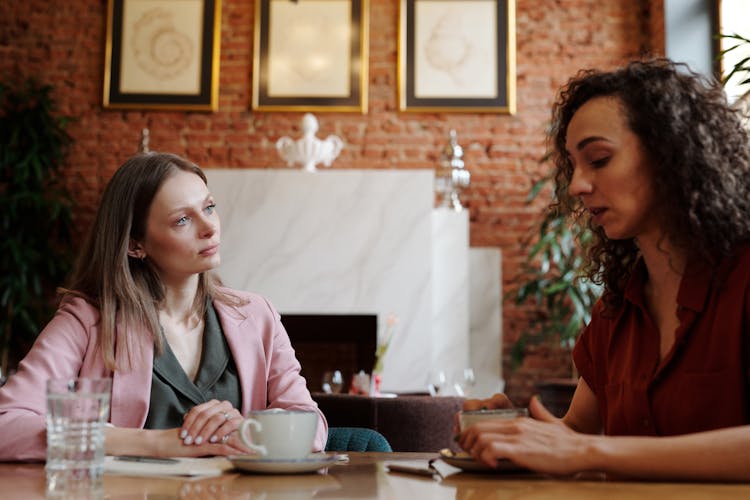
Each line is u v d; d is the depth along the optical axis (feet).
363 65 19.12
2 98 18.75
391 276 16.80
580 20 19.38
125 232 5.33
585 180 4.00
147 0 19.36
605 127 3.94
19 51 19.43
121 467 3.50
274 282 16.81
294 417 3.50
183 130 19.17
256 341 5.64
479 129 19.17
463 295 17.48
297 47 19.22
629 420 4.10
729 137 4.04
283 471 3.40
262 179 17.03
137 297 5.25
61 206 17.95
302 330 17.38
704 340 3.87
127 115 19.22
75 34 19.47
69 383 3.09
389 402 7.61
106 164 19.08
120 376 5.08
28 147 18.53
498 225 18.98
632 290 4.30
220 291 5.76
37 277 17.57
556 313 18.43
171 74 19.20
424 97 19.08
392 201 16.94
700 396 3.82
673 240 4.00
